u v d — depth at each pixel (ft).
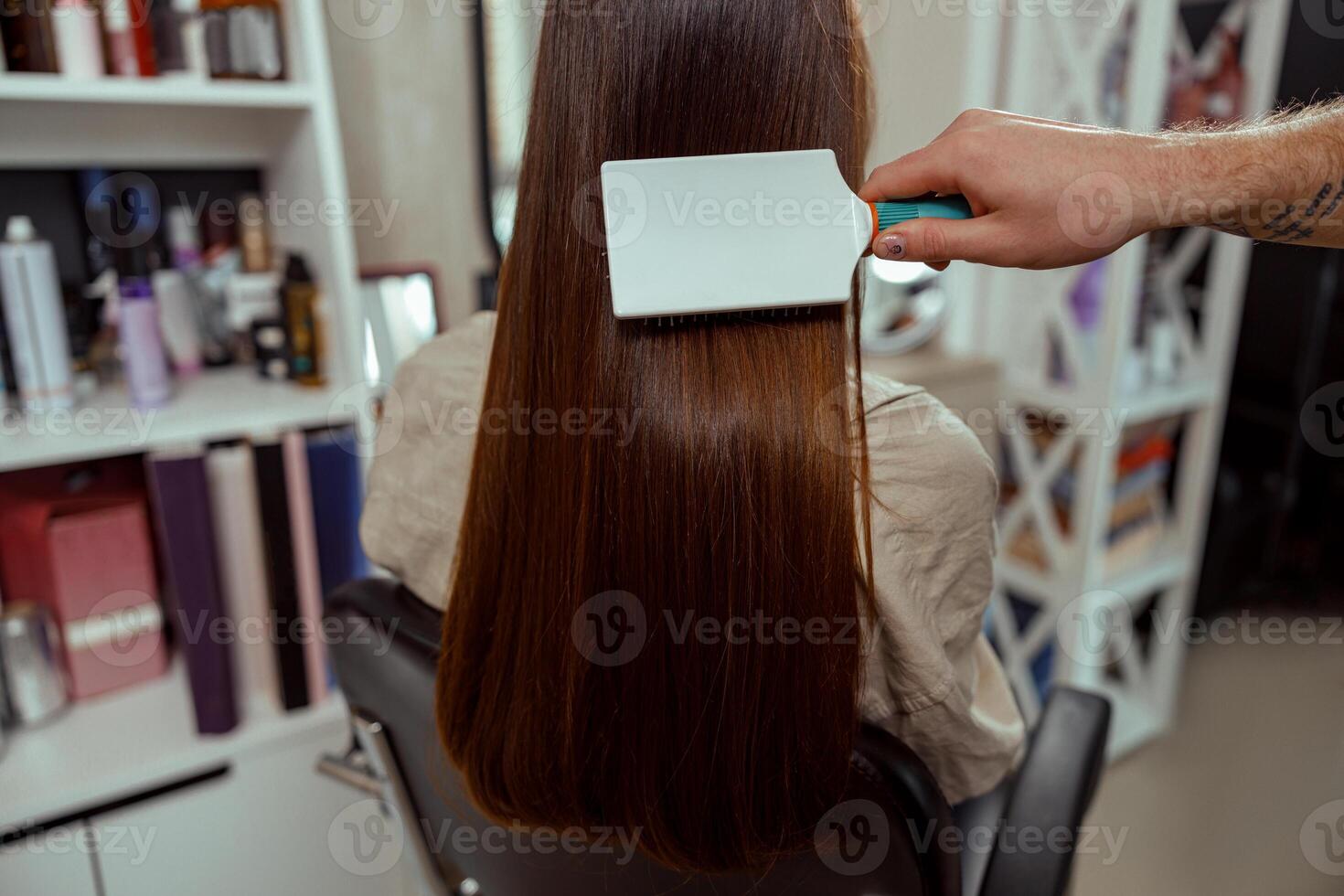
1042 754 2.48
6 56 2.94
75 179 3.86
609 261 1.50
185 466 3.23
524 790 1.80
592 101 1.60
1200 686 6.52
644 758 1.68
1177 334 5.54
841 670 1.58
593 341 1.61
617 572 1.62
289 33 3.46
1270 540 6.84
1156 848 4.92
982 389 5.31
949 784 2.04
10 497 3.65
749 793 1.65
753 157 1.55
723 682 1.61
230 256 4.13
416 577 2.31
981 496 1.71
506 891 2.16
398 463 2.31
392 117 4.53
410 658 1.99
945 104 5.48
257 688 3.80
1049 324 5.17
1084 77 4.61
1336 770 5.59
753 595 1.56
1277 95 6.13
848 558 1.56
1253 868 4.80
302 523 3.58
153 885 3.42
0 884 3.10
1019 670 5.54
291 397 3.68
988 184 1.65
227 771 3.51
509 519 1.79
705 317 1.58
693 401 1.55
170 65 3.30
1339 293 6.13
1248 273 6.52
